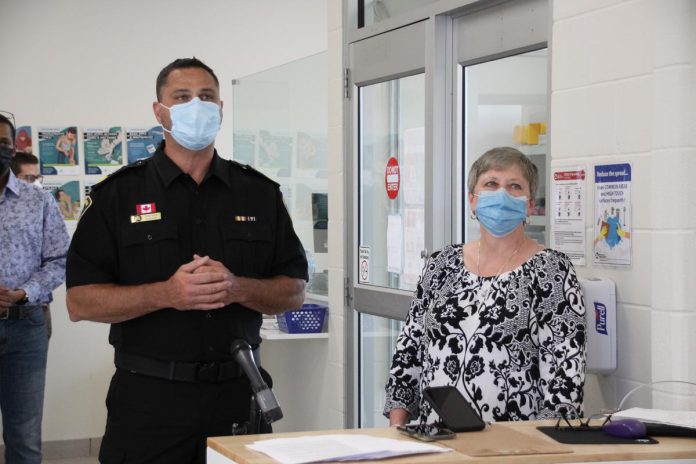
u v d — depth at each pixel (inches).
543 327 91.0
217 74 247.1
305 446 68.1
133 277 104.6
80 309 103.2
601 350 102.3
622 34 100.7
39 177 216.7
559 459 67.4
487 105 132.5
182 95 105.6
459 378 92.0
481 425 76.8
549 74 113.0
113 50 238.7
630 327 100.7
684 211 93.7
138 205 105.5
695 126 93.0
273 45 252.1
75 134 236.2
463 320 93.4
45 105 234.4
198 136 104.2
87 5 236.4
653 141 96.0
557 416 86.6
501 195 93.0
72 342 236.2
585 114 106.5
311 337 173.0
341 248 167.9
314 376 179.6
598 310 102.1
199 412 102.6
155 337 102.7
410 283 149.4
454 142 138.8
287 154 193.8
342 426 167.9
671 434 74.8
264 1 250.7
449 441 71.7
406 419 98.8
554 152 111.8
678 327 93.9
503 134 128.6
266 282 107.3
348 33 163.9
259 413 84.3
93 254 104.3
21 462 165.0
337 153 168.6
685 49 92.9
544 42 118.0
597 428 77.2
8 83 232.2
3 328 161.5
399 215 152.5
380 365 159.8
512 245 95.7
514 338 91.0
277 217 113.2
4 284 161.9
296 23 253.8
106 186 105.8
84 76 236.7
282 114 195.3
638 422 74.4
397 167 152.8
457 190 138.9
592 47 105.2
